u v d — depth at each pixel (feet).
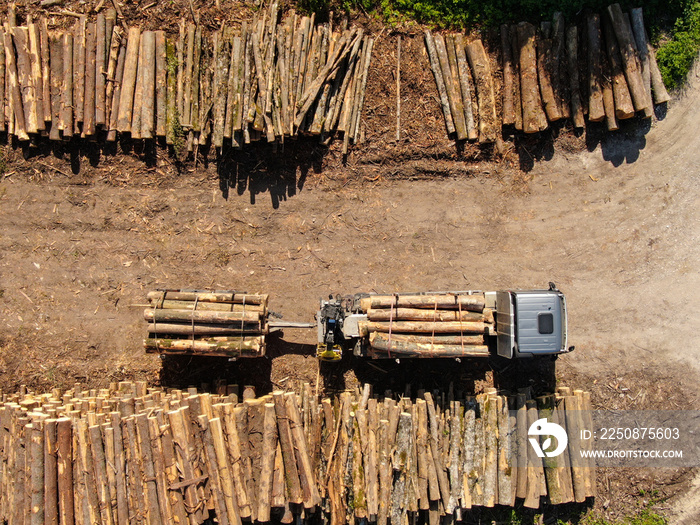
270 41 45.93
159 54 47.06
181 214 49.88
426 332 44.27
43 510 40.57
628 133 50.83
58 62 46.78
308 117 47.44
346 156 49.88
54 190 49.42
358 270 50.47
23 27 46.80
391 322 43.83
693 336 50.37
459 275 50.80
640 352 50.44
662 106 50.49
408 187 50.72
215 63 46.88
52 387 49.32
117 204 49.55
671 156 50.24
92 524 40.65
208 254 50.03
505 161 50.67
